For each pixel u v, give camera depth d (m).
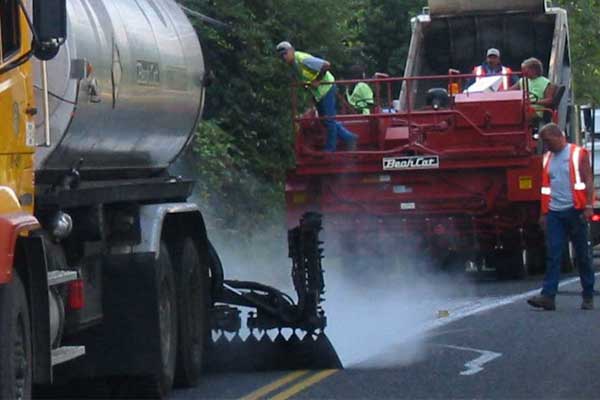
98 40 24.75
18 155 22.00
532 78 52.47
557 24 57.69
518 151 48.84
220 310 30.12
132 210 26.66
